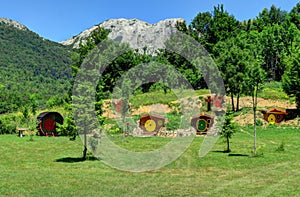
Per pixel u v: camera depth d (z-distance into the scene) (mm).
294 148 28672
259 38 68312
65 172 19172
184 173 19094
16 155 26344
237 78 45531
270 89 57312
